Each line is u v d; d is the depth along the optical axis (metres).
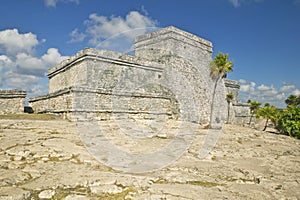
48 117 13.58
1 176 4.72
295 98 33.00
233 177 5.69
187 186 4.83
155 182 4.98
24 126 10.62
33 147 6.97
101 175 5.13
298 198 4.48
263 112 23.45
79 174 5.11
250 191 4.77
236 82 26.88
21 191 4.06
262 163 7.45
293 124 17.77
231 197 4.37
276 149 10.27
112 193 4.26
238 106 25.06
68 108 13.30
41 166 5.50
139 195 4.21
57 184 4.48
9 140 7.68
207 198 4.23
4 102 15.40
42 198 3.90
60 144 7.60
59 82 19.08
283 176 5.99
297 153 9.87
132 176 5.23
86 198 4.01
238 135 13.62
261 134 15.06
